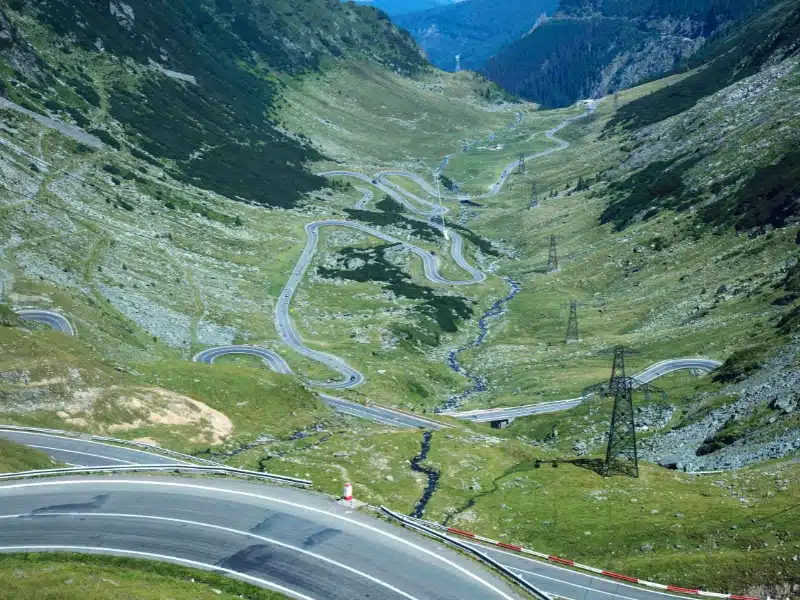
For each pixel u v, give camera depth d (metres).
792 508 79.94
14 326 123.12
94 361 120.81
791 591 68.38
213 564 59.78
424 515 91.94
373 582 58.75
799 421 100.38
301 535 64.75
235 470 77.69
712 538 77.69
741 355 138.38
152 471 76.75
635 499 92.31
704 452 110.56
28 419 99.81
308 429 125.19
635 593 68.12
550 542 82.88
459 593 58.16
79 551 60.38
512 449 120.06
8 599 52.09
